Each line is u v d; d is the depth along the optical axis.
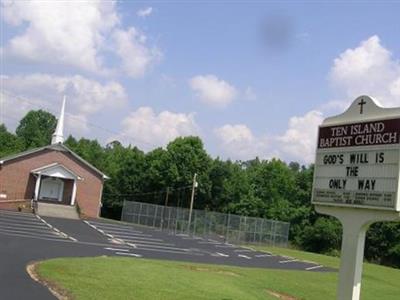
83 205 57.06
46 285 14.25
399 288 30.97
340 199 11.81
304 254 47.41
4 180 53.09
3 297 12.38
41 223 40.00
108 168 86.00
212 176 83.12
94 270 17.28
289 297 20.81
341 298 11.50
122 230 44.91
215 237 53.50
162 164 81.38
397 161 10.70
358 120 11.69
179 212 57.47
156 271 19.05
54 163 55.12
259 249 46.66
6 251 21.09
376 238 66.31
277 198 83.88
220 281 19.62
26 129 111.38
